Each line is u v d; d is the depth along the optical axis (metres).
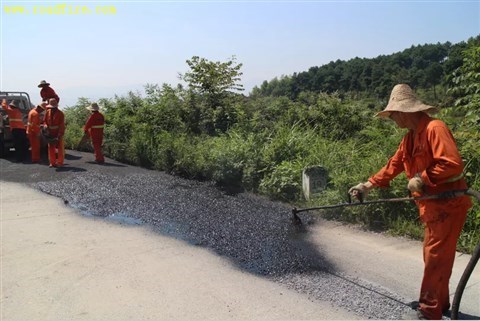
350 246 4.99
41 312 3.55
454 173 2.93
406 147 3.33
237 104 11.27
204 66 11.76
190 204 6.95
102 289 3.96
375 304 3.59
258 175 7.81
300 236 5.36
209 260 4.68
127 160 11.33
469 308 3.50
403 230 5.35
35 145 11.11
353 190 3.81
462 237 4.86
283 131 8.68
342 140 9.33
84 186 8.34
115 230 5.79
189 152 9.26
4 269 4.45
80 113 15.31
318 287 3.95
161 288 3.98
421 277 4.10
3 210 6.83
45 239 5.41
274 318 3.41
